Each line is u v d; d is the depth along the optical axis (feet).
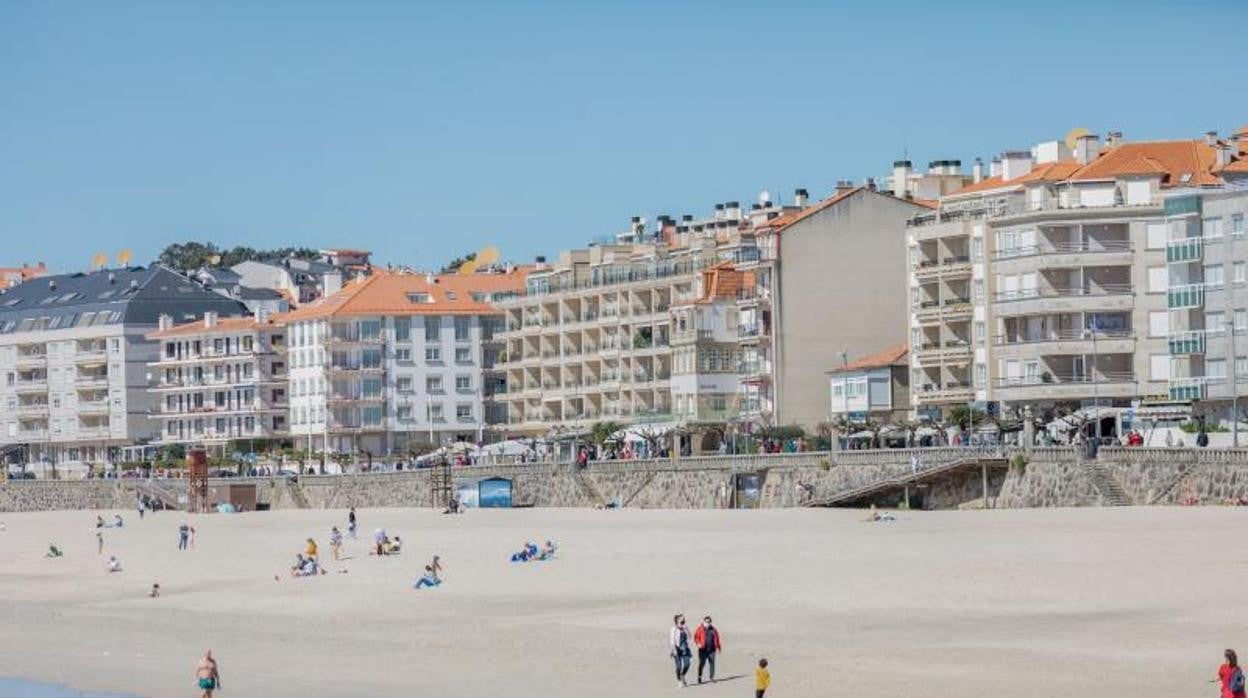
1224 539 377.71
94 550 543.39
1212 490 438.40
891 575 359.87
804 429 644.69
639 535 476.54
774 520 493.77
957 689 251.39
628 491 598.75
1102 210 565.94
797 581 361.51
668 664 282.97
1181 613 297.94
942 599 327.47
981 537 412.57
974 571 356.59
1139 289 565.12
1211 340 520.83
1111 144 623.77
